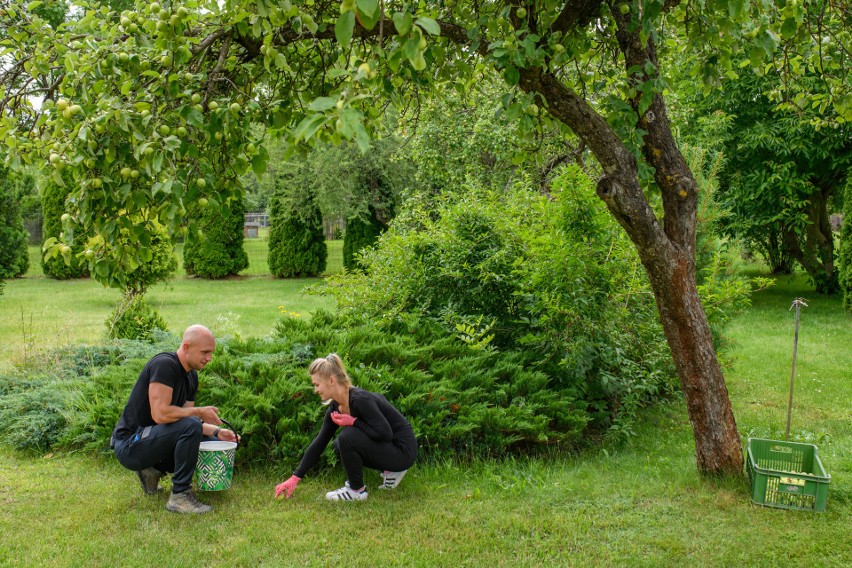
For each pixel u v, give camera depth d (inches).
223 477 169.3
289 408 197.9
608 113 162.7
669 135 170.6
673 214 170.6
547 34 151.7
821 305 533.0
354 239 799.1
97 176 119.6
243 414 191.2
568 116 157.1
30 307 546.6
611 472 191.2
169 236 123.4
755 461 182.1
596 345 223.6
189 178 121.6
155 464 167.2
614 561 137.9
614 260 222.7
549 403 212.1
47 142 122.2
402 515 160.7
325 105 77.2
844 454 203.0
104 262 122.3
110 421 201.9
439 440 197.6
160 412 158.9
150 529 152.3
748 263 778.2
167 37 120.0
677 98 446.6
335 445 181.2
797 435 223.0
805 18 184.2
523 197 279.9
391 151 746.8
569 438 219.0
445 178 511.8
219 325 445.4
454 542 147.1
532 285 224.1
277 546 144.3
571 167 209.5
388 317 250.8
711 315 238.7
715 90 494.3
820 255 580.4
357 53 161.5
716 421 176.2
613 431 221.1
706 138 489.4
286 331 246.5
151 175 112.2
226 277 825.5
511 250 251.3
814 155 493.0
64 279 763.4
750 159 526.9
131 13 124.7
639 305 238.4
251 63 147.9
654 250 165.6
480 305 254.5
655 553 141.4
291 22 123.5
